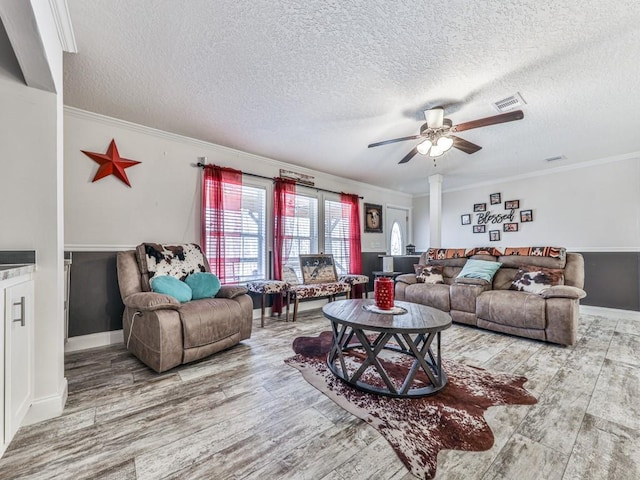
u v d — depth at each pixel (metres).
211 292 2.96
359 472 1.26
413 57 2.05
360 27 1.77
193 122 3.06
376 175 5.25
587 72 2.21
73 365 2.39
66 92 2.49
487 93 2.51
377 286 2.41
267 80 2.32
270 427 1.58
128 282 2.65
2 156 1.60
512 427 1.58
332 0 1.56
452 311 3.78
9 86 1.62
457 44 1.92
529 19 1.70
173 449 1.41
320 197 5.02
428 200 6.73
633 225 4.07
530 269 3.57
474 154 4.10
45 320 1.65
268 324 3.77
